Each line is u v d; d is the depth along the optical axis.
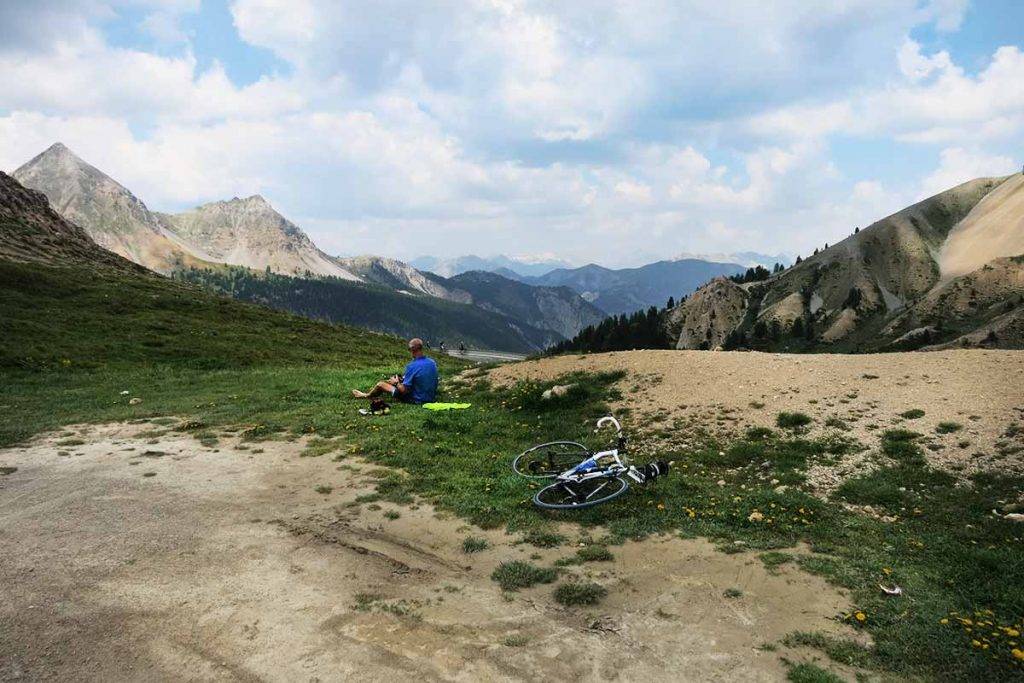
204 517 9.50
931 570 7.72
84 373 28.25
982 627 6.31
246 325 53.84
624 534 9.10
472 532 9.26
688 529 9.29
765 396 16.44
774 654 6.02
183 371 31.19
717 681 5.60
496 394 20.73
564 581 7.64
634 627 6.56
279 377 27.06
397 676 5.56
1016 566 7.57
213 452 13.66
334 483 11.47
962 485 10.48
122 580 7.25
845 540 8.79
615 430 15.64
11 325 34.00
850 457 12.30
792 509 9.95
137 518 9.35
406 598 7.12
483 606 6.99
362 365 41.72
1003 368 15.28
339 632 6.30
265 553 8.22
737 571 7.88
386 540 8.87
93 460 12.73
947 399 14.19
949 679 5.57
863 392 15.63
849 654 5.96
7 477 11.41
